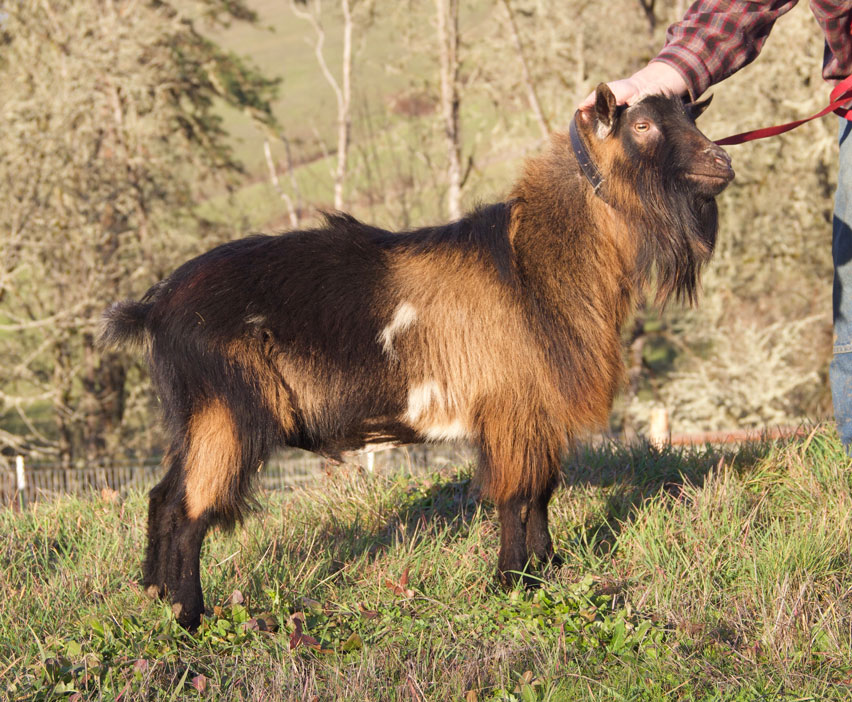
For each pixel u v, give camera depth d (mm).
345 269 4008
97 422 21156
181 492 3887
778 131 4355
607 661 3324
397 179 25406
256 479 4020
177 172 23891
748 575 3986
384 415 4043
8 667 3396
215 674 3307
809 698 3004
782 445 5562
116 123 21344
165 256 21141
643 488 5215
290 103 33625
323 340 3932
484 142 24453
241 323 3875
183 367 3902
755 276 20109
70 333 19859
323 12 25484
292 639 3504
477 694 3096
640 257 3988
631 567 4246
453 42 23016
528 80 22391
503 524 4059
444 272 4008
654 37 21812
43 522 5441
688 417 17828
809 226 19219
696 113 4133
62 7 21547
